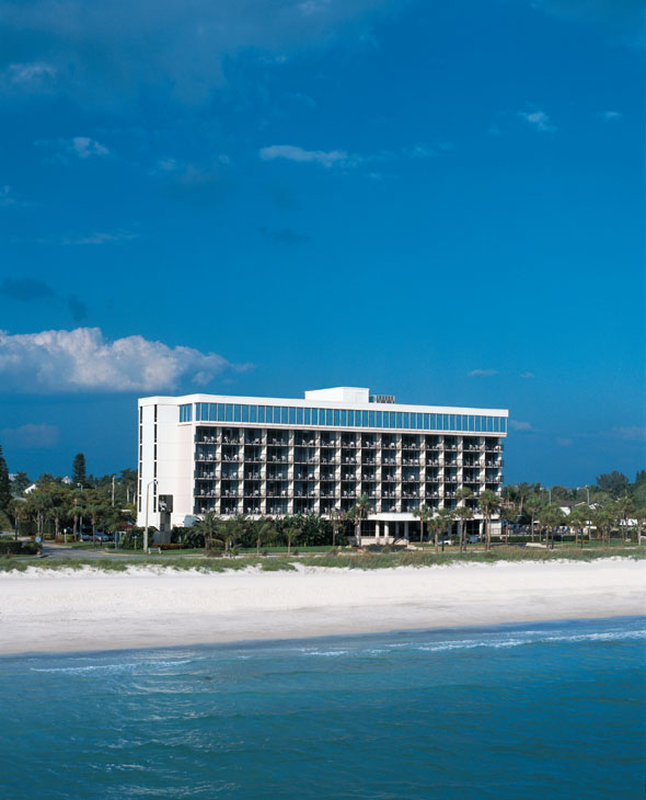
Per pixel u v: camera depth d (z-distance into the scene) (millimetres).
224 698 42812
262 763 34812
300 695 43875
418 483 163000
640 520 157125
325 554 118188
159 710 40719
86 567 80000
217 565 84125
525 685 46875
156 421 148750
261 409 148125
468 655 53625
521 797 32250
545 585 83500
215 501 143250
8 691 42938
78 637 54625
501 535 168125
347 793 32250
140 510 151750
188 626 58938
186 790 32062
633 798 32219
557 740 38375
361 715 41125
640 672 50031
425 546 145500
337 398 161750
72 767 33844
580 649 56250
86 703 41312
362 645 55312
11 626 56750
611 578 88500
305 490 152125
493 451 171000
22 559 89688
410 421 161875
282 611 65250
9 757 34656
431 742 37719
